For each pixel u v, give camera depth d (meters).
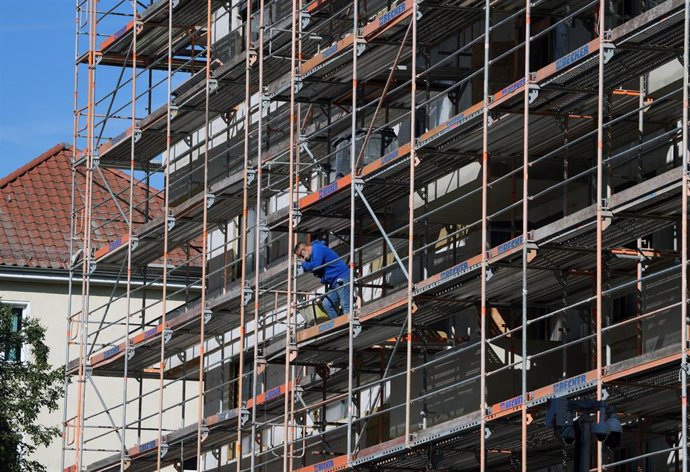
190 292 61.25
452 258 37.06
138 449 47.41
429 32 36.06
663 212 28.72
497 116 32.06
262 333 46.12
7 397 46.12
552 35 34.25
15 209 61.81
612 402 29.14
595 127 31.89
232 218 47.28
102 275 60.19
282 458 43.53
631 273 31.59
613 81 30.38
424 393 35.06
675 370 27.31
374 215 35.69
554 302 34.47
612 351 31.75
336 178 39.00
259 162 40.72
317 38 41.44
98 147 50.00
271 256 45.75
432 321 36.25
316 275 38.38
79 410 48.66
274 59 42.72
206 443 47.06
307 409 38.50
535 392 29.83
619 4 32.44
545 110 31.64
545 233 29.92
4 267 59.34
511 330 31.08
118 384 60.84
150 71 50.50
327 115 40.59
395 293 34.69
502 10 34.06
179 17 47.62
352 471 36.56
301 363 40.25
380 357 39.56
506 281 32.78
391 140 38.31
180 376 51.16
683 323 26.25
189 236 48.88
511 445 33.47
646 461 31.50
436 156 34.50
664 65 30.48
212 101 46.06
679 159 30.83
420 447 33.88
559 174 34.09
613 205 28.38
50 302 60.16
